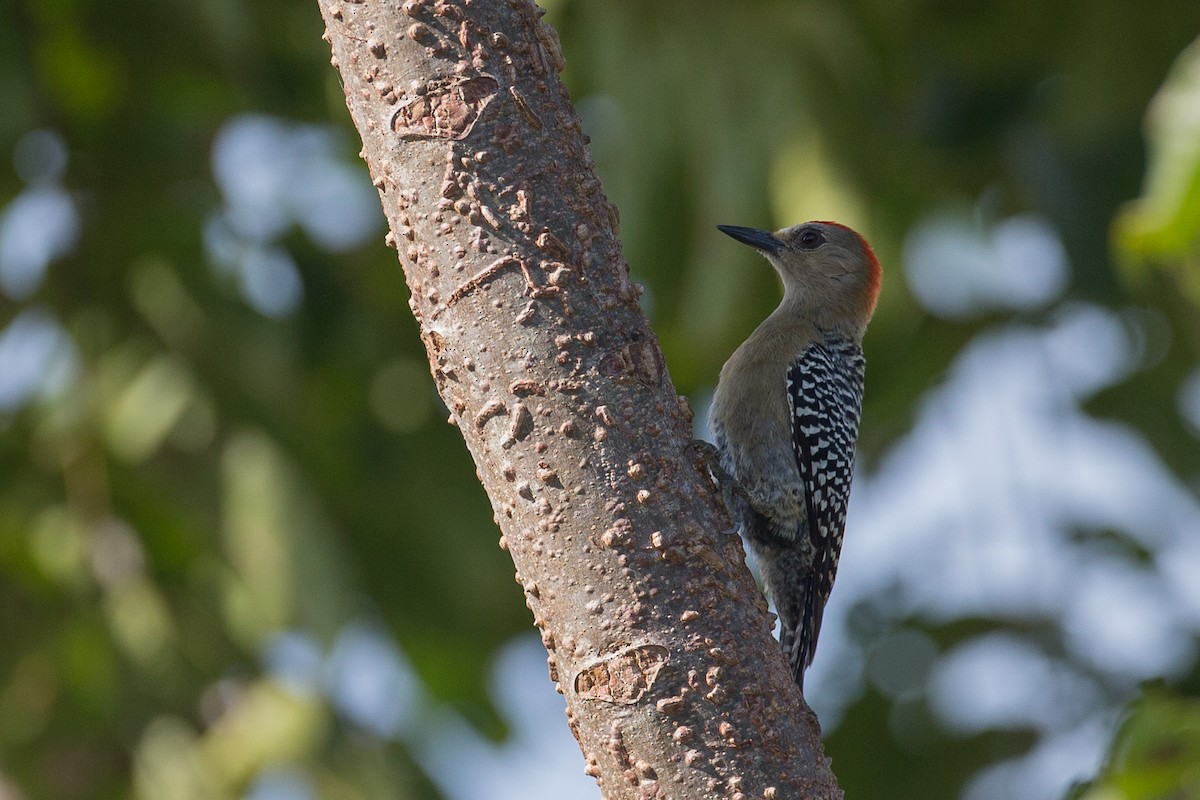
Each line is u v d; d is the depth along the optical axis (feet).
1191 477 45.06
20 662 40.04
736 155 36.35
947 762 43.83
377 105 17.46
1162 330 44.78
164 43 38.83
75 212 39.93
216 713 39.24
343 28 17.69
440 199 17.16
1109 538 45.29
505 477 17.08
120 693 39.27
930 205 40.16
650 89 36.58
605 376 17.02
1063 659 44.21
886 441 46.83
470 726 43.96
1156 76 41.29
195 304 39.27
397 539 41.27
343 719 39.34
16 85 37.68
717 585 16.92
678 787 16.46
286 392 39.11
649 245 37.01
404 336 42.96
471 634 42.09
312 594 37.32
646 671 16.53
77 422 39.11
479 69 17.25
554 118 17.54
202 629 39.14
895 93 40.11
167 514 39.04
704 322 36.22
